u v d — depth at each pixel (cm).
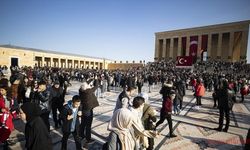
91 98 537
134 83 1491
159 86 2588
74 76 3025
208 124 814
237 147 573
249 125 825
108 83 1850
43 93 522
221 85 732
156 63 5116
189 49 5934
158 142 593
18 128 669
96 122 781
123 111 327
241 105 1365
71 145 548
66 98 1302
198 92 1184
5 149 490
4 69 2678
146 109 437
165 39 6544
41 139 288
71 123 458
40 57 5291
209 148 559
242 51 5009
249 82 2275
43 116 506
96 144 562
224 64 4106
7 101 581
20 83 758
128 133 327
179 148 552
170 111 622
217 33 5447
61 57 5759
